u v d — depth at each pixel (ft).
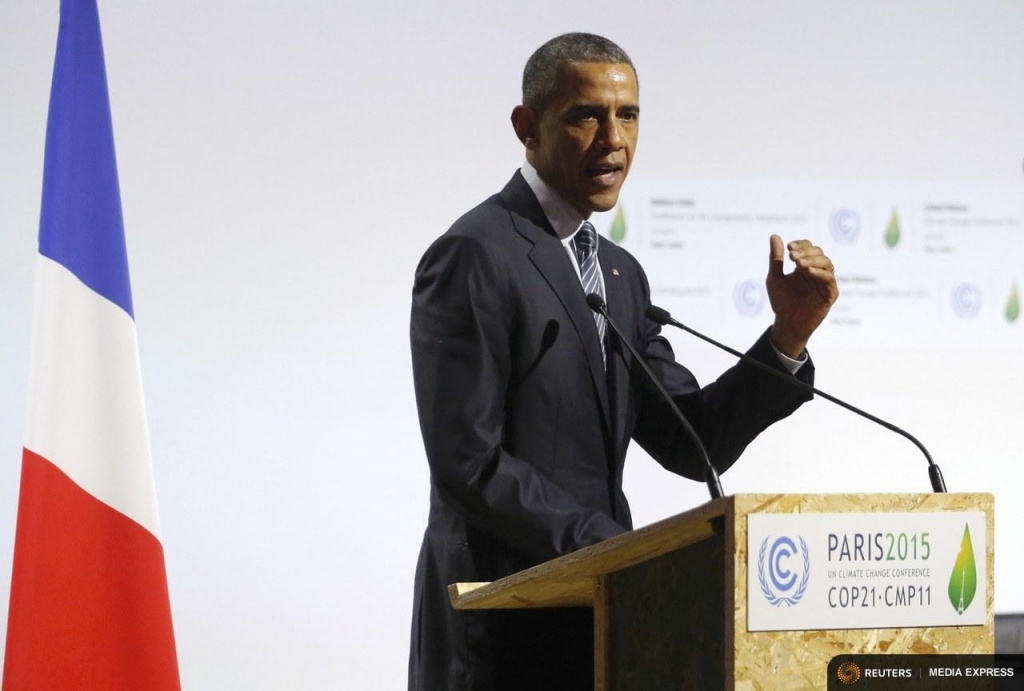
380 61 41.01
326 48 40.65
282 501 39.19
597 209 26.53
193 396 38.91
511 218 26.20
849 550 16.11
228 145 39.81
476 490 23.81
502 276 25.29
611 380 26.02
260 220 39.86
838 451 43.57
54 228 29.25
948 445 44.11
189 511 38.58
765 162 43.39
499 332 25.11
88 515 28.27
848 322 43.68
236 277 39.55
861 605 16.12
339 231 40.37
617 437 25.85
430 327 25.30
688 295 42.47
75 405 28.53
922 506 16.55
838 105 44.01
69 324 28.84
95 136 29.86
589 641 24.97
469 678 24.30
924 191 44.39
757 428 26.78
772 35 43.70
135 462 28.73
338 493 39.60
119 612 28.19
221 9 39.99
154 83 39.42
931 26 44.78
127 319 29.30
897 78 44.47
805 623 15.81
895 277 44.04
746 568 15.60
